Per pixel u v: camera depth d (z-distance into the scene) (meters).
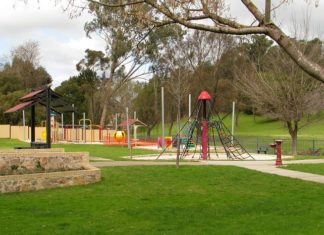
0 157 13.16
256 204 10.48
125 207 10.14
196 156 27.39
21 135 55.34
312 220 8.76
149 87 66.75
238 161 22.17
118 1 10.70
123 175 15.73
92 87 71.88
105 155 27.27
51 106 21.97
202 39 56.97
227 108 60.62
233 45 57.69
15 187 12.30
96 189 12.81
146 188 13.03
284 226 8.26
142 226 8.37
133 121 47.75
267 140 48.81
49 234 7.75
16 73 78.38
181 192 12.33
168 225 8.45
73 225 8.42
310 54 33.47
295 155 30.16
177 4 9.84
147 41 48.00
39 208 9.98
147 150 33.59
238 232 7.84
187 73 56.03
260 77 34.59
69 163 14.55
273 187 13.28
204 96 25.56
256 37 56.72
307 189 12.85
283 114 32.03
